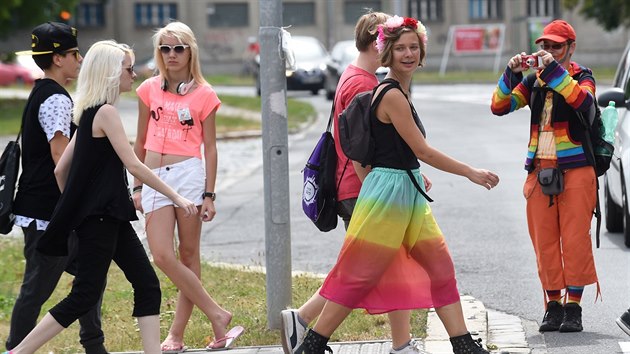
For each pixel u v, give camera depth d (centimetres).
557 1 18350
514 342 1967
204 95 1956
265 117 2027
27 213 1816
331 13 17738
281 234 2066
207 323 2214
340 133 1697
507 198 3956
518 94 2064
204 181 1967
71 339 2175
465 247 3052
